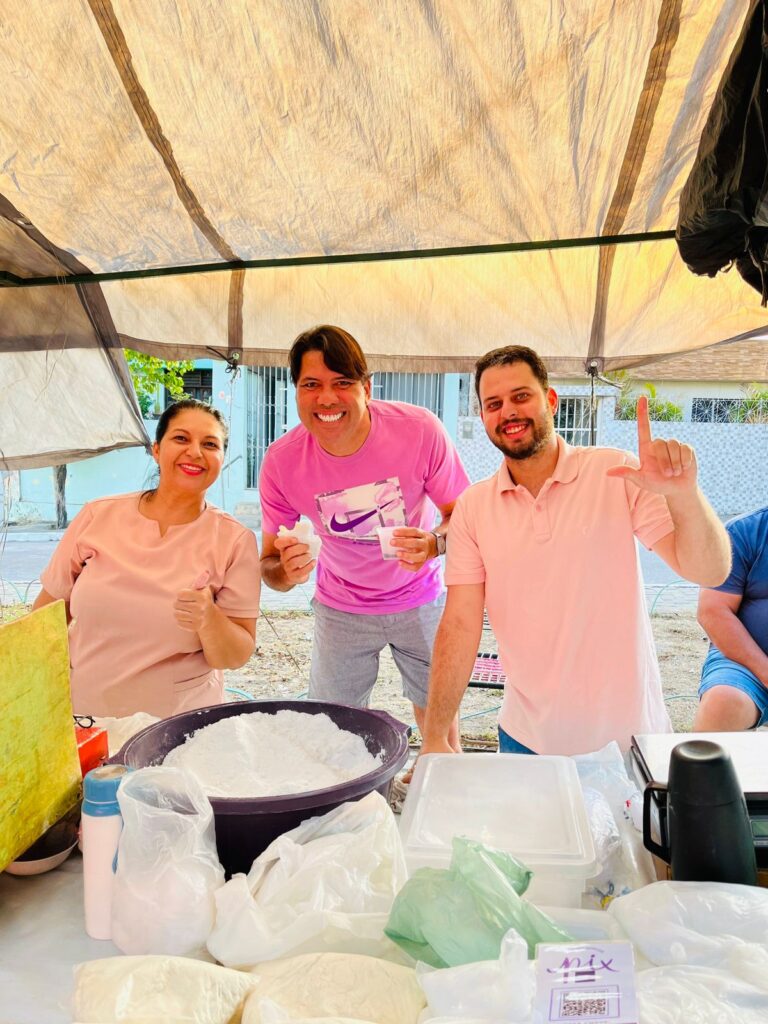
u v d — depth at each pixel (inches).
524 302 115.3
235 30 69.0
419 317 118.3
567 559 82.2
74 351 120.1
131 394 125.2
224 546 93.4
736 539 117.3
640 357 119.5
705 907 37.6
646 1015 31.1
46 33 69.4
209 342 124.0
